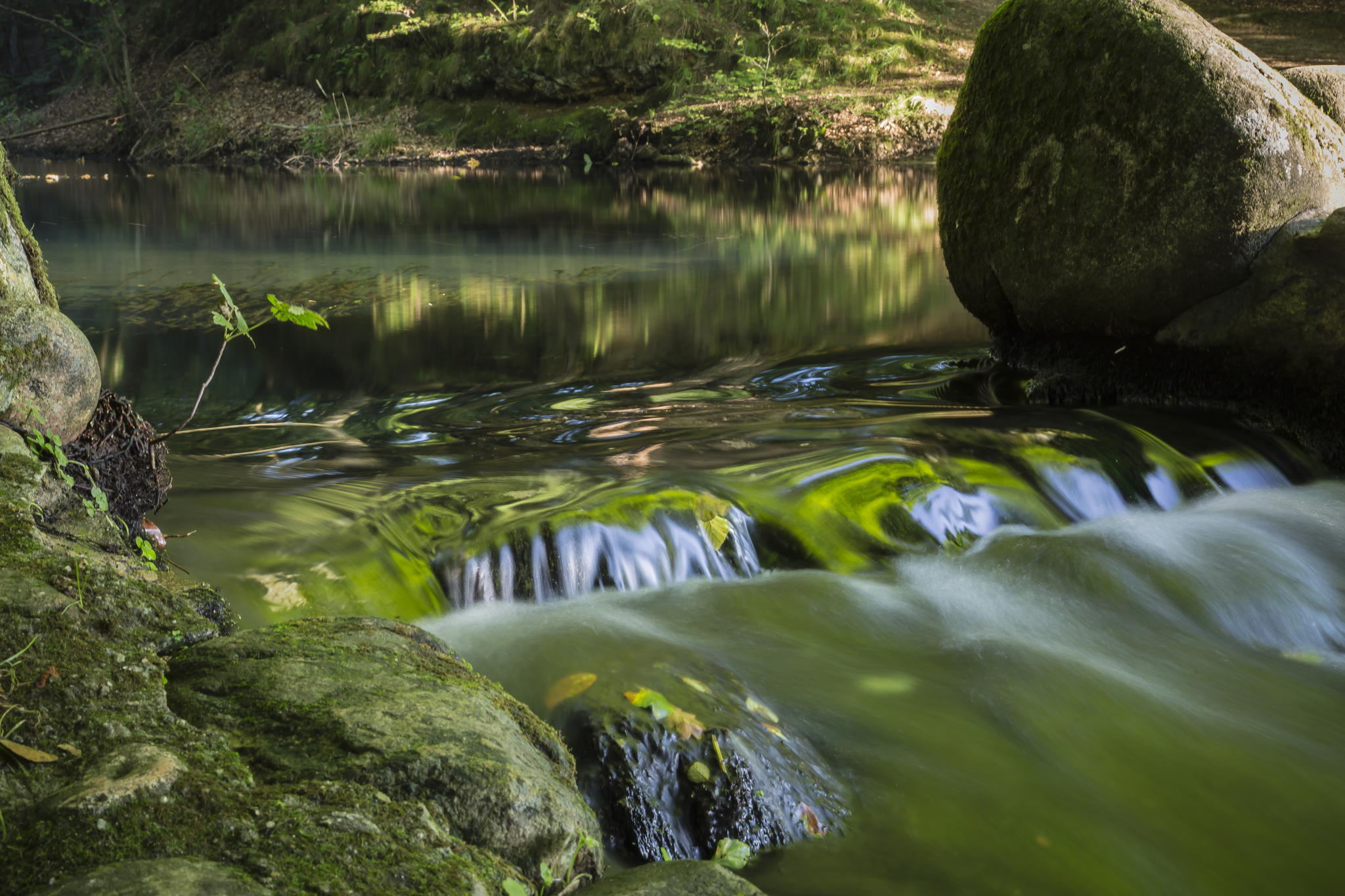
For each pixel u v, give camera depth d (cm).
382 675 211
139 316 752
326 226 1194
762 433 494
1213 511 471
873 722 299
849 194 1514
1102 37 550
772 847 247
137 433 329
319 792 166
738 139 1948
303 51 2450
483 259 1002
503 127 2142
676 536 385
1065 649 356
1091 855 258
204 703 195
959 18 2250
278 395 576
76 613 207
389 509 383
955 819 264
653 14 2077
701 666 312
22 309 285
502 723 203
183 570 323
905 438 484
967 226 634
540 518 373
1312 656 381
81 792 153
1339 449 515
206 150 2295
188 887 139
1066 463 471
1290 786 294
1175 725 319
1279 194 525
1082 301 585
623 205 1405
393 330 731
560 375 624
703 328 748
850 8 2139
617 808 246
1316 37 1858
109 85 2722
